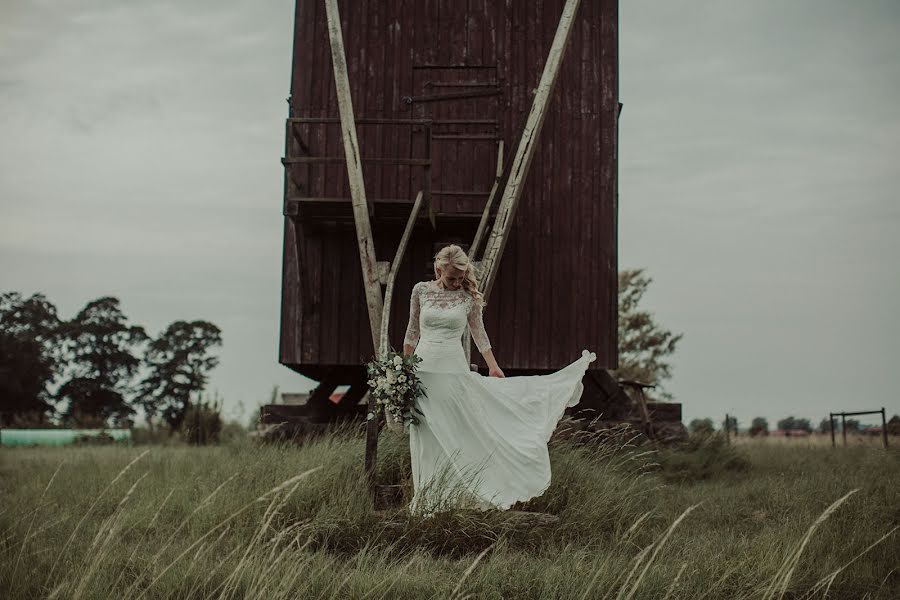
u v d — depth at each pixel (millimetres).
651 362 34500
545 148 13750
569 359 13461
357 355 13398
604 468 8281
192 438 19922
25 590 4789
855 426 20438
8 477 9953
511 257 13586
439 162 13711
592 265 13586
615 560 5504
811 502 7867
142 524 6770
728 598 5059
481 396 7148
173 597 4867
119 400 60344
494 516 6617
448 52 13922
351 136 11367
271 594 4625
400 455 7773
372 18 13992
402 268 13516
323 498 6852
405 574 5258
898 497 7652
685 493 9344
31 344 57969
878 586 5418
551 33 13938
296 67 13906
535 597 5020
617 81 13844
